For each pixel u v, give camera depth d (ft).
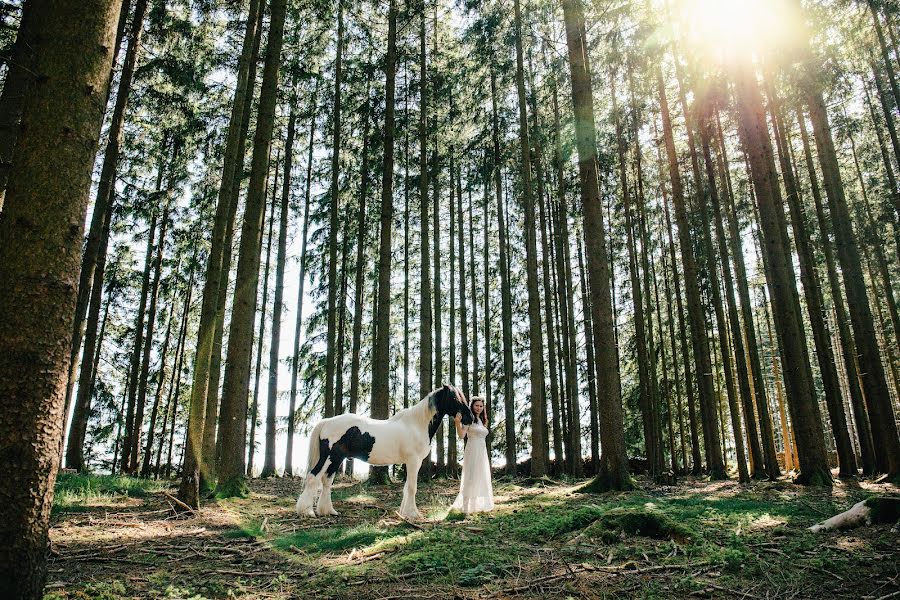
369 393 80.64
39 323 10.16
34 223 10.37
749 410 50.21
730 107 48.70
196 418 27.48
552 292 83.30
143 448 90.74
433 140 64.28
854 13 48.44
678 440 98.12
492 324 88.22
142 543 19.08
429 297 54.49
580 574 14.66
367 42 62.85
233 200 43.47
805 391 38.50
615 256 84.07
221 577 15.40
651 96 60.18
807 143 55.77
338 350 74.02
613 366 38.40
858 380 55.06
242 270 34.73
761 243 70.69
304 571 16.15
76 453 44.37
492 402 85.61
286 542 19.94
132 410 62.23
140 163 60.08
